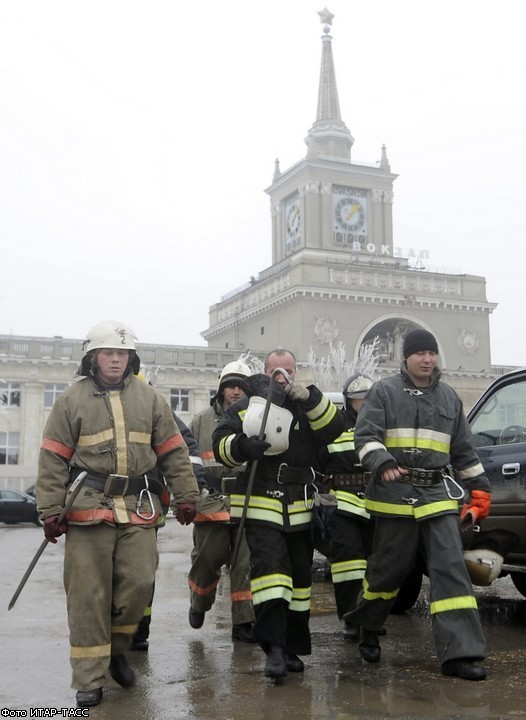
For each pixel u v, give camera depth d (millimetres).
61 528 4562
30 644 6031
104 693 4609
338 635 6199
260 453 4750
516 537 6070
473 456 5141
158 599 8398
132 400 4855
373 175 59469
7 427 46969
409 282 55125
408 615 7160
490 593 8516
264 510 4922
